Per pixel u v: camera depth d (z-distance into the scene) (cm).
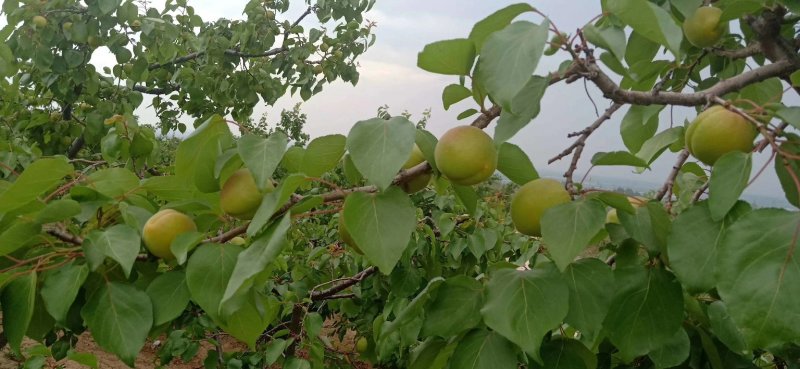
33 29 544
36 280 162
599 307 148
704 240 136
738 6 182
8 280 159
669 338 156
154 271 188
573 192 157
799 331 113
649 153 220
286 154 176
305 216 154
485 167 156
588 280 151
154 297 160
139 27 614
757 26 186
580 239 136
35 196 173
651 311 157
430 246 503
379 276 492
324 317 686
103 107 582
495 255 573
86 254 157
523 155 166
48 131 598
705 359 203
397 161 131
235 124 164
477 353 155
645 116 237
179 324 425
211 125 163
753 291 118
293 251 555
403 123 136
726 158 134
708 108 159
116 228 164
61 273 158
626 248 172
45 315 188
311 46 772
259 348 482
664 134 220
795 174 139
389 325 177
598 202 140
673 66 221
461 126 161
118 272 180
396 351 474
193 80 723
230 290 132
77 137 614
